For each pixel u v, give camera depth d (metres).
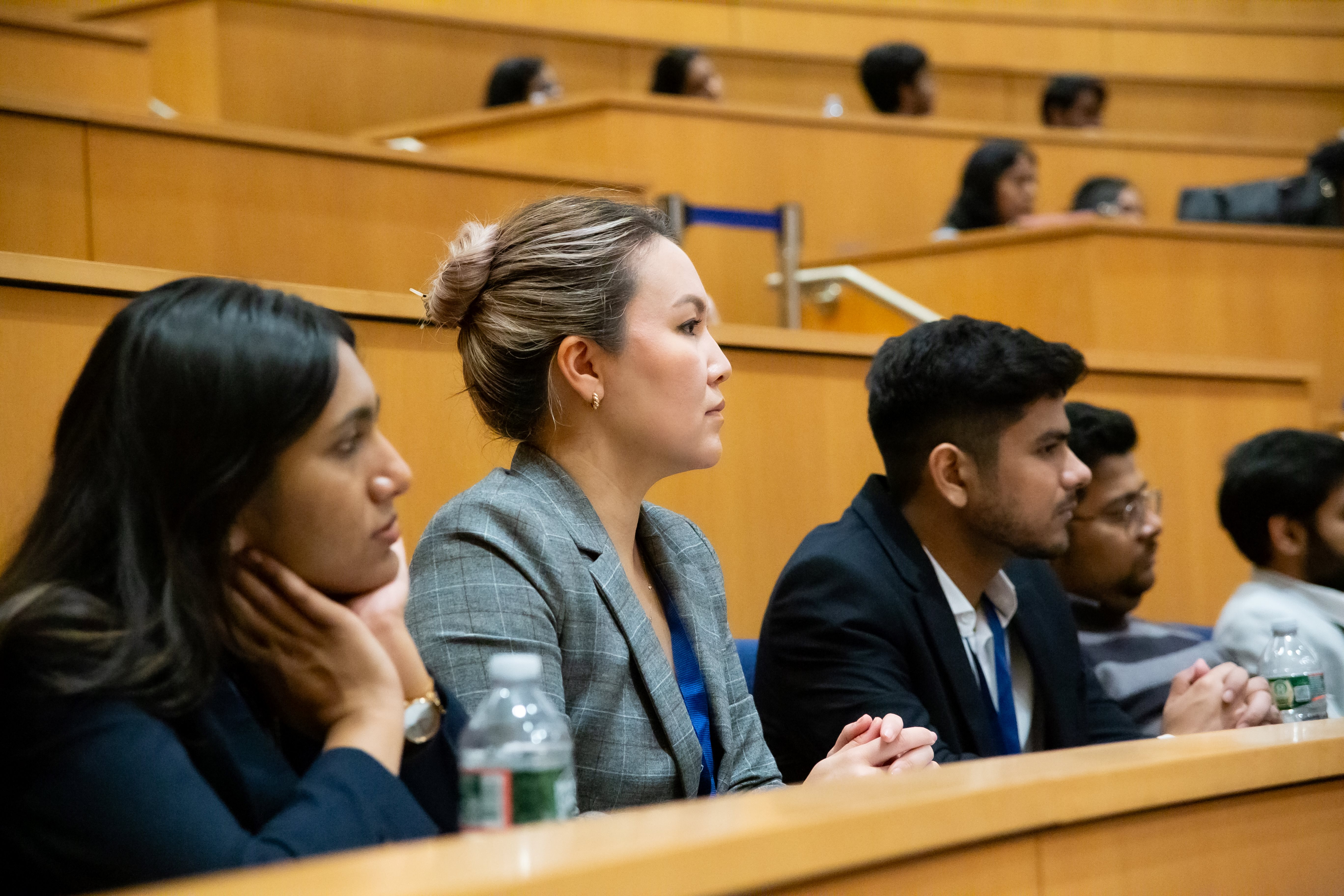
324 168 4.09
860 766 1.93
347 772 1.34
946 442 2.62
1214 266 5.66
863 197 6.83
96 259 3.74
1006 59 8.88
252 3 6.88
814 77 8.09
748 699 2.28
